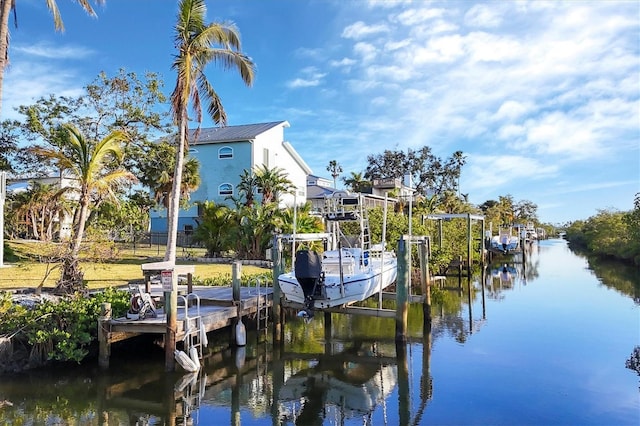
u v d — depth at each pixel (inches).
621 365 423.2
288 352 484.4
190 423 315.6
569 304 739.4
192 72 697.0
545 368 417.1
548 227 5428.2
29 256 652.1
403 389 377.1
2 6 444.5
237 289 492.7
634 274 1147.9
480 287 962.7
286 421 322.3
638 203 1112.2
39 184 1075.3
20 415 315.6
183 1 667.4
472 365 430.0
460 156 2778.1
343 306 510.0
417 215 1133.1
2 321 375.9
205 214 1130.7
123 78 951.0
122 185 834.8
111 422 311.1
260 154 1390.3
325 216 597.0
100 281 674.2
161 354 440.8
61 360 385.7
